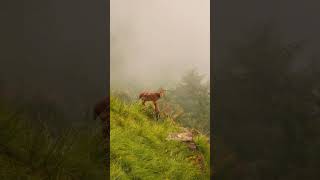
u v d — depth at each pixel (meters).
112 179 6.45
